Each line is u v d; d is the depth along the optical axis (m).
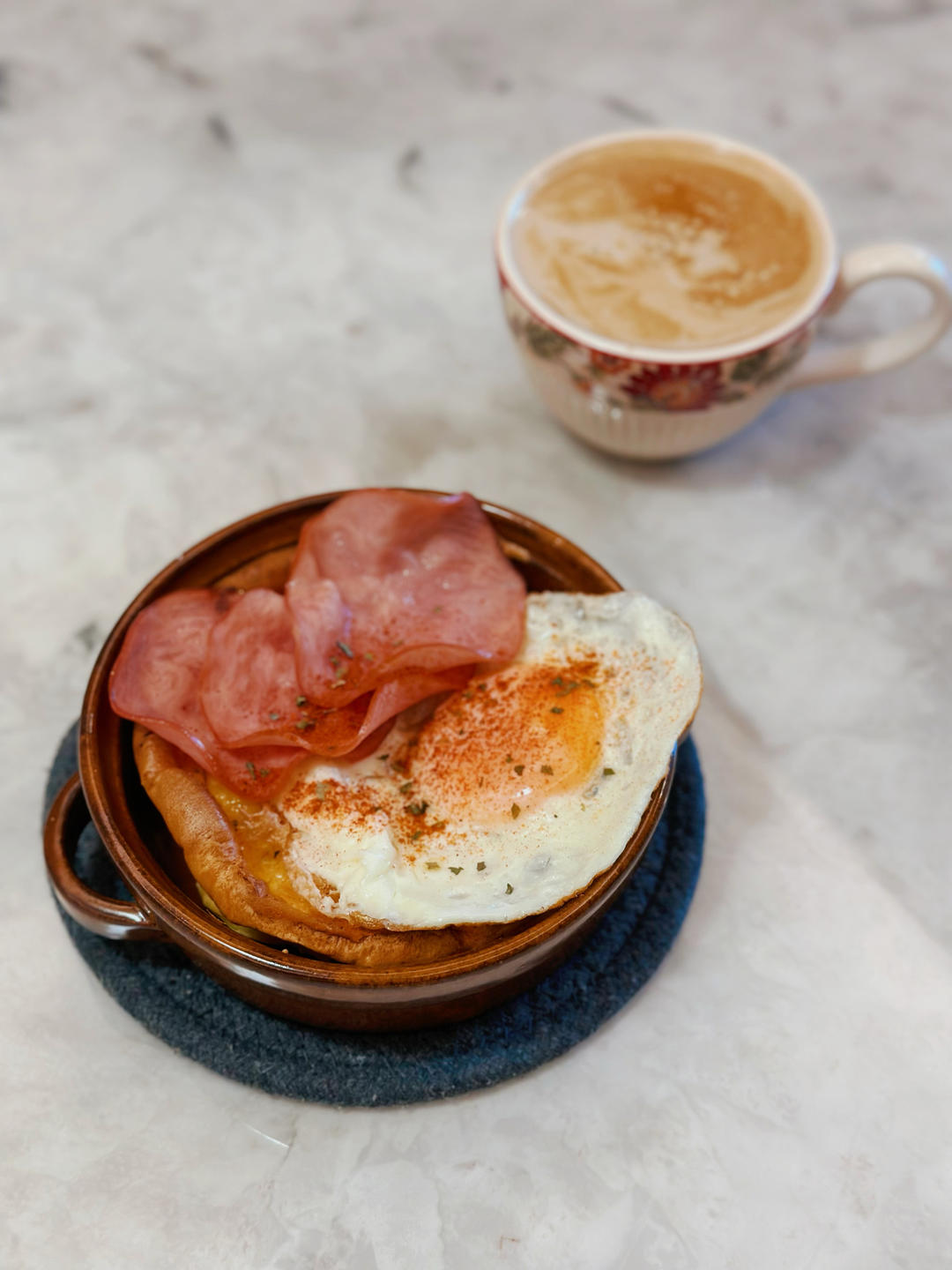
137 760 0.27
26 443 0.40
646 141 0.38
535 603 0.29
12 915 0.30
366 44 0.52
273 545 0.31
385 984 0.23
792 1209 0.27
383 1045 0.28
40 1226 0.26
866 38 0.52
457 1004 0.26
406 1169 0.27
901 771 0.34
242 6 0.54
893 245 0.35
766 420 0.41
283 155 0.48
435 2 0.54
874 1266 0.26
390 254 0.45
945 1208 0.27
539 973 0.27
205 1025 0.28
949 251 0.44
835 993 0.30
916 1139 0.28
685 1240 0.26
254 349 0.43
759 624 0.36
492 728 0.27
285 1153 0.27
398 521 0.29
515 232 0.35
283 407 0.41
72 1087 0.28
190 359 0.42
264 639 0.28
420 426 0.41
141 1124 0.28
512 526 0.31
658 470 0.40
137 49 0.52
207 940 0.24
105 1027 0.29
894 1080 0.29
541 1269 0.26
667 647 0.28
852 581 0.37
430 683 0.28
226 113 0.50
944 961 0.30
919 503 0.39
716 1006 0.30
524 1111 0.28
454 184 0.47
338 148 0.48
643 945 0.29
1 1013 0.29
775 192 0.36
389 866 0.25
